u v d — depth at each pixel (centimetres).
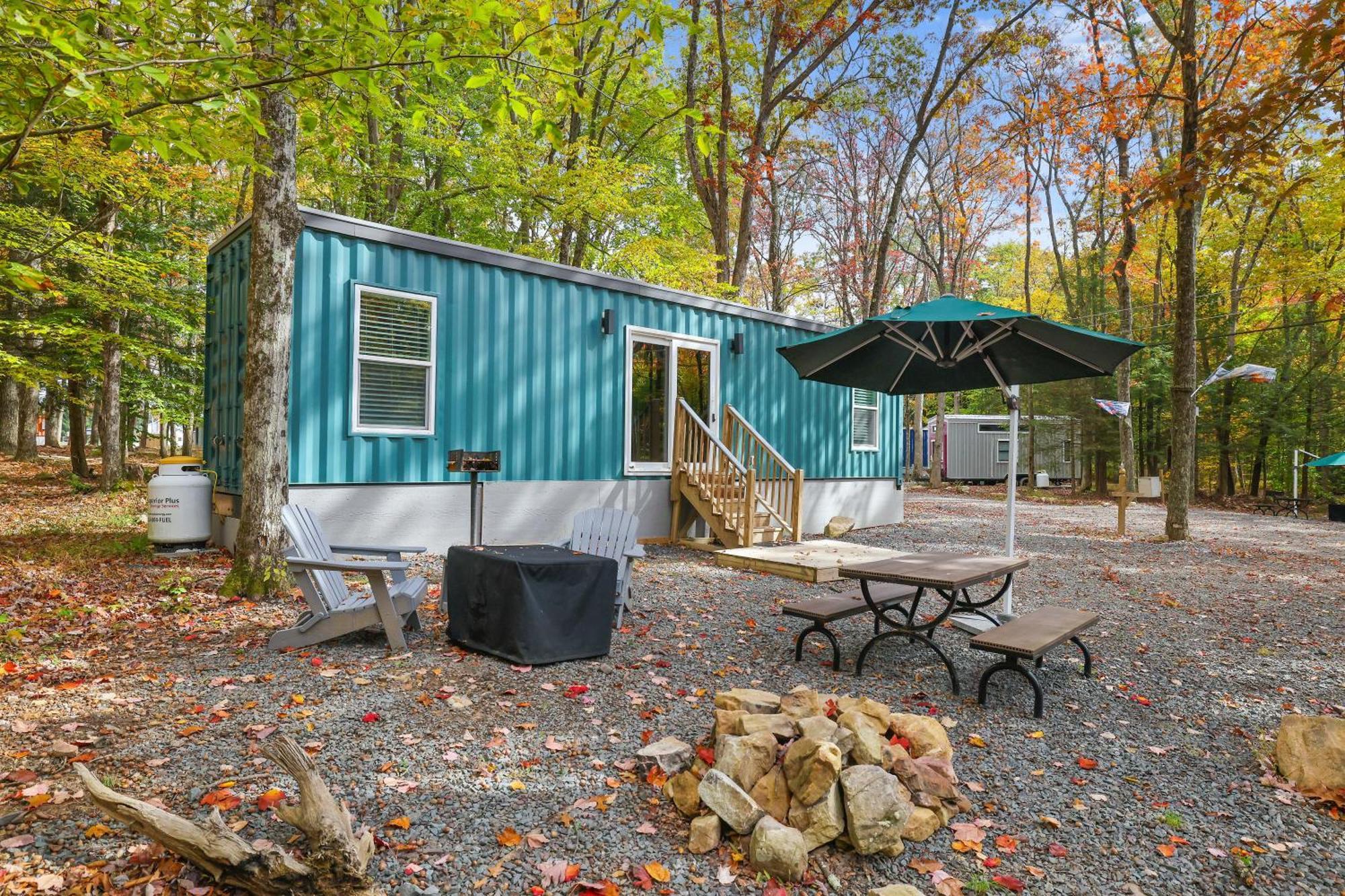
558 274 859
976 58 1683
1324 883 247
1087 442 2364
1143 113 1562
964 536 1177
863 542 1065
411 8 359
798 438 1159
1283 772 322
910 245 2933
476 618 448
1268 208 1966
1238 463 2642
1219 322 2250
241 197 1253
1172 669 477
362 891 212
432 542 761
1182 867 254
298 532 453
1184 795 305
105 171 915
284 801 255
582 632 446
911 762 284
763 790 267
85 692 361
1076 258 2491
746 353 1078
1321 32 457
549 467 855
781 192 2631
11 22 266
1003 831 272
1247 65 1279
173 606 524
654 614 568
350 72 363
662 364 980
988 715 383
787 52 1698
